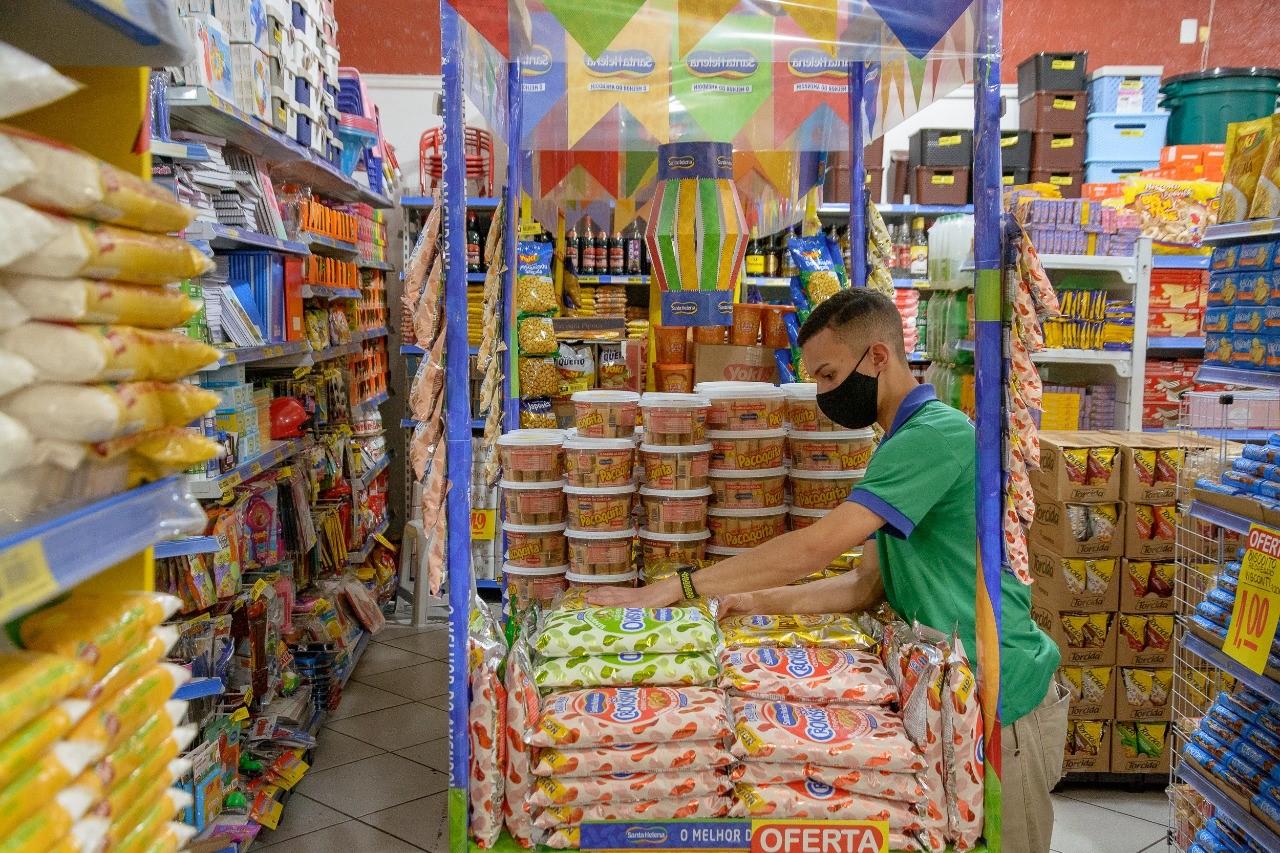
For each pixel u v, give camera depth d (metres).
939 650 1.70
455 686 1.63
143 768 0.89
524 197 4.06
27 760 0.69
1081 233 4.60
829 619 2.04
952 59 2.26
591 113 3.12
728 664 1.82
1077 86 6.04
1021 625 1.99
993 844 1.66
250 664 3.28
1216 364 2.77
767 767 1.62
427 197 5.77
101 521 0.80
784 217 3.81
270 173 4.30
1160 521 3.49
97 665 0.82
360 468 5.07
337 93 4.66
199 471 2.76
